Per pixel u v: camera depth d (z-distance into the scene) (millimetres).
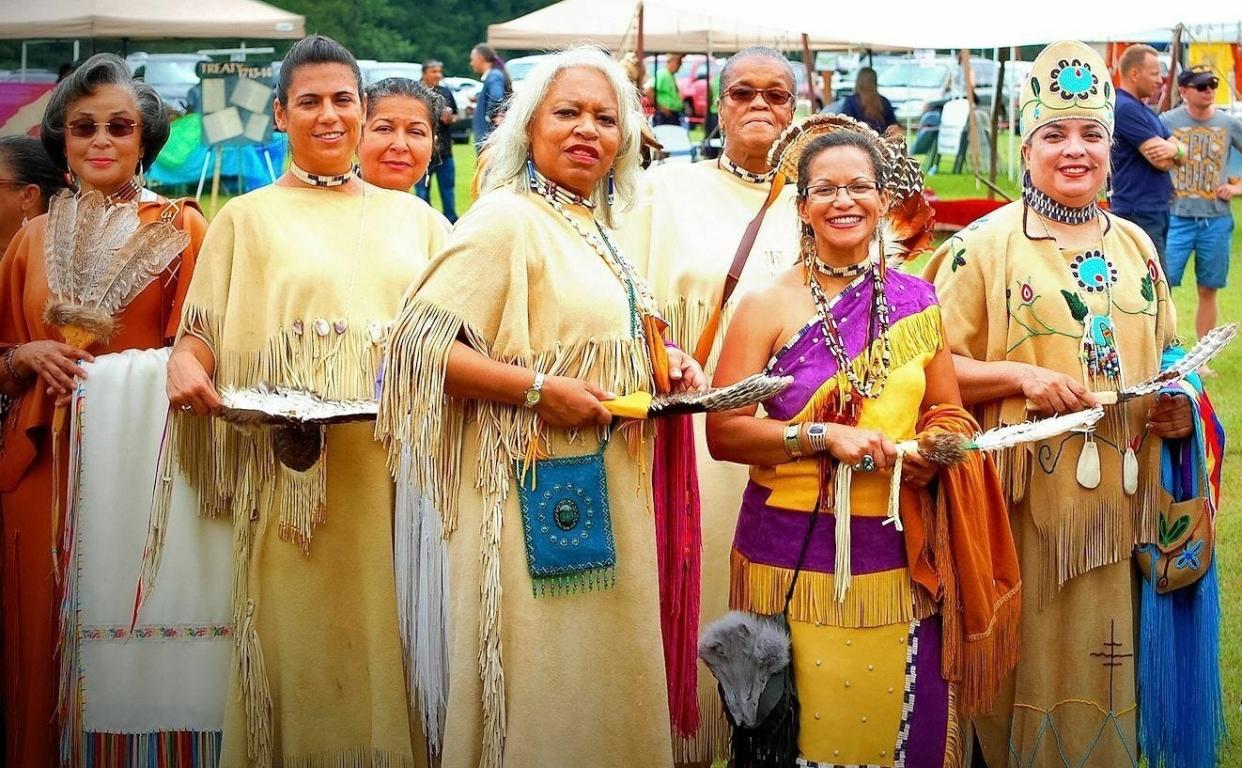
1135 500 3791
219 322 3652
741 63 4410
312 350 3648
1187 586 3820
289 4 35500
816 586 3301
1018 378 3686
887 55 22344
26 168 4320
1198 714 3832
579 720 3238
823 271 3406
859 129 3568
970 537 3342
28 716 3760
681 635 3514
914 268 8336
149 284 3857
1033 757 3789
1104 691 3781
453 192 14883
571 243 3311
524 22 15570
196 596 3684
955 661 3340
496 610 3188
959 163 18188
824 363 3340
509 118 3346
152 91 4086
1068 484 3715
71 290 3744
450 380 3154
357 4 36625
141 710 3686
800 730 3305
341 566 3646
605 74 3340
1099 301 3791
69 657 3680
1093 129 3777
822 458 3320
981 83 20859
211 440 3652
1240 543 5797
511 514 3207
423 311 3158
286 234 3713
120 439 3691
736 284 4188
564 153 3301
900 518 3322
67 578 3676
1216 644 3863
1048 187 3820
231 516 3689
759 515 3400
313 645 3623
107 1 14836
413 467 3236
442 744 3574
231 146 14203
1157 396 3781
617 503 3287
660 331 3453
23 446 3770
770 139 4406
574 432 3240
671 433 3484
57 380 3693
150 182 14492
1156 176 8609
